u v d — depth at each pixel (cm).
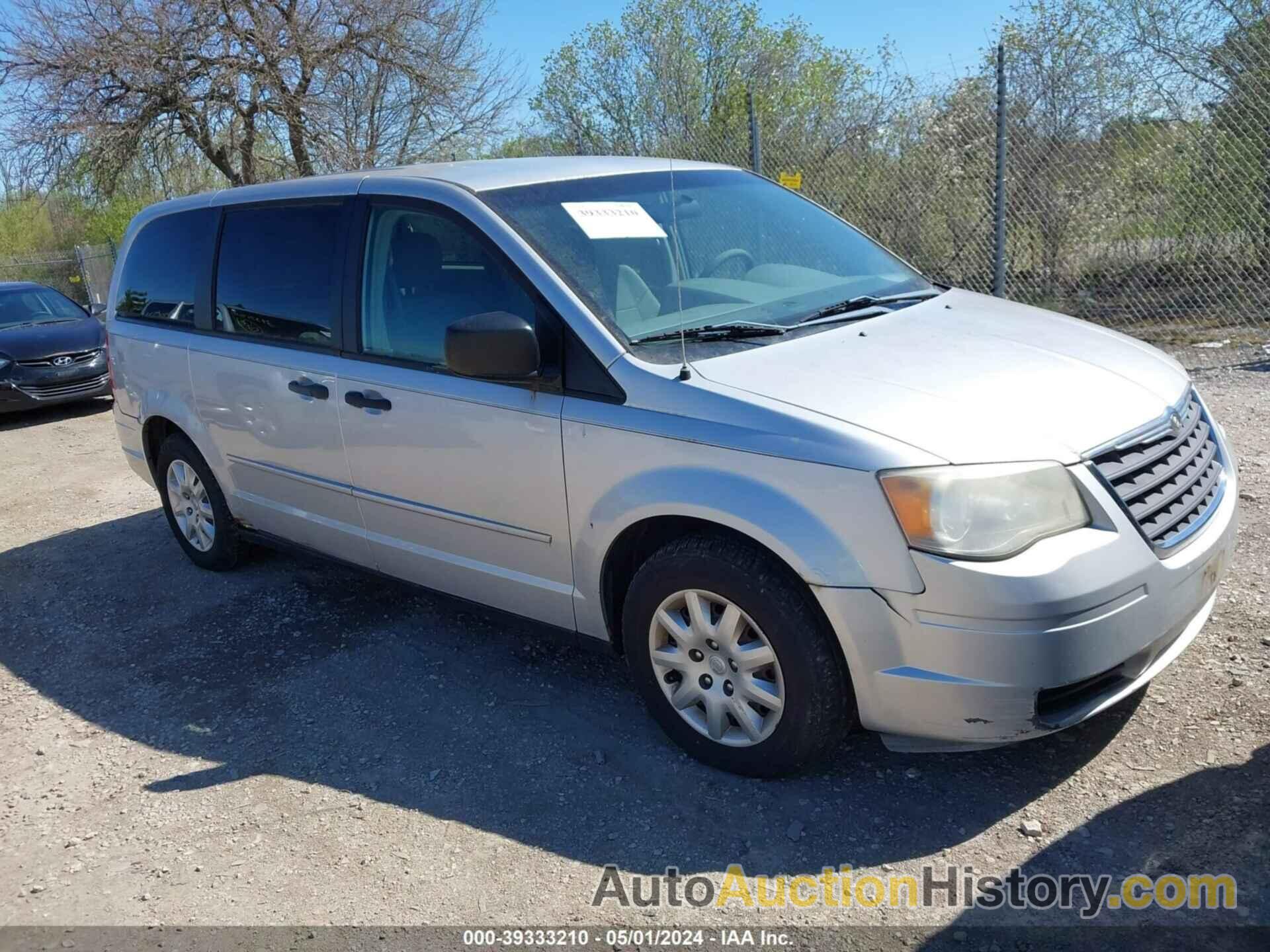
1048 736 327
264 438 459
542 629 377
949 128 915
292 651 450
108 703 423
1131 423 297
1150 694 340
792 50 1554
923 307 382
